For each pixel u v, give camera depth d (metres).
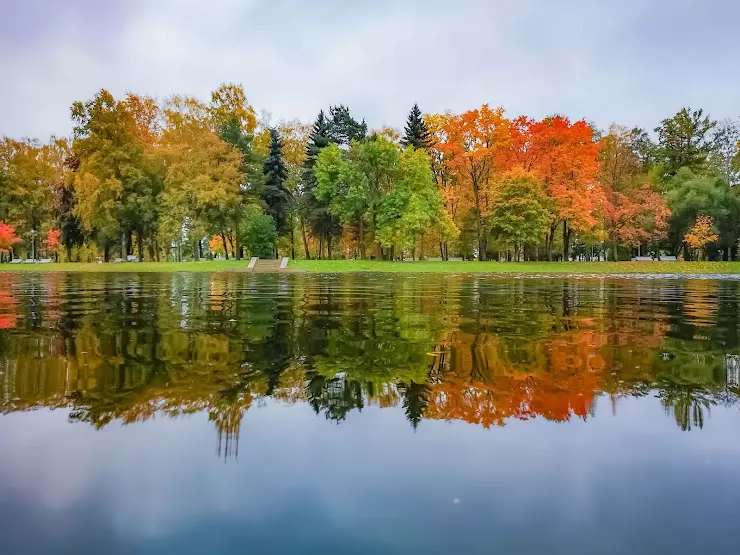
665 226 43.81
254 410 4.18
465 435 3.65
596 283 23.23
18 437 3.57
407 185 41.03
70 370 5.48
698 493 2.80
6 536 2.39
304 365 5.77
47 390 4.70
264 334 7.87
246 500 2.71
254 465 3.13
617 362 5.96
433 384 4.98
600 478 2.98
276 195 46.28
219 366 5.70
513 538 2.37
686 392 4.70
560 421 3.94
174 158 40.72
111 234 40.94
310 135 49.22
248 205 43.50
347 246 58.22
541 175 40.38
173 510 2.61
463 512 2.60
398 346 6.91
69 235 45.97
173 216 39.34
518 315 10.41
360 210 41.84
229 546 2.31
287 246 58.62
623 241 44.59
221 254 77.38
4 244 44.94
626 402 4.41
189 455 3.28
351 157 42.97
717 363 5.89
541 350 6.65
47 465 3.13
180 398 4.49
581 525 2.48
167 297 14.66
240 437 3.59
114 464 3.15
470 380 5.13
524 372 5.46
